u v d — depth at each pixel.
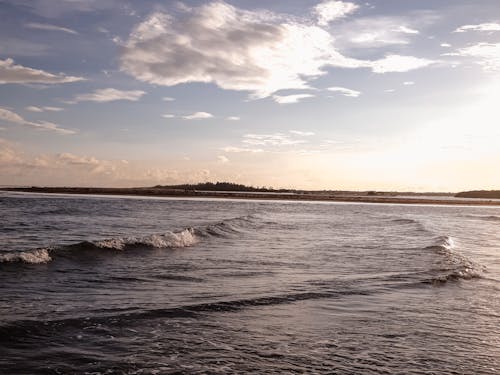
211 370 6.02
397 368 6.33
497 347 7.48
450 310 9.77
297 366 6.27
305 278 12.79
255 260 16.25
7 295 9.52
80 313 8.27
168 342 7.02
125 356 6.38
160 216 43.75
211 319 8.30
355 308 9.57
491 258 19.20
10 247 17.58
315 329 8.00
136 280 11.86
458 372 6.29
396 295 10.98
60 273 12.46
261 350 6.85
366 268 14.91
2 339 6.68
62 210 46.31
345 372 6.12
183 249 19.05
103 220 34.81
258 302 9.64
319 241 23.97
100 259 15.20
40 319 7.72
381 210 84.94
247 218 41.50
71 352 6.41
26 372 5.66
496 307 10.22
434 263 16.14
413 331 8.11
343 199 157.12
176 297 9.90
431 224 44.59
